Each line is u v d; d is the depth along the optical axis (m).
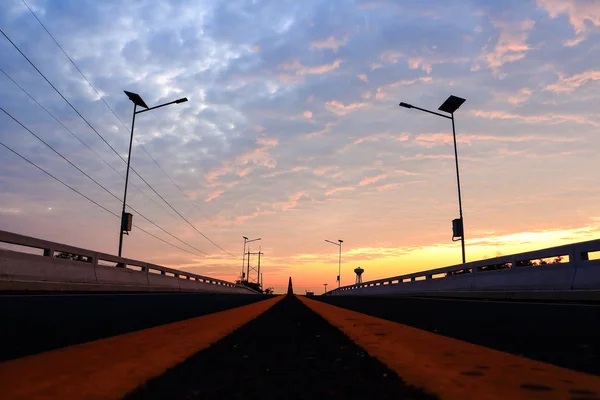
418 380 3.70
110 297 14.55
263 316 11.59
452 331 7.30
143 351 5.27
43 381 3.68
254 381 3.78
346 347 5.71
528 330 7.02
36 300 11.37
